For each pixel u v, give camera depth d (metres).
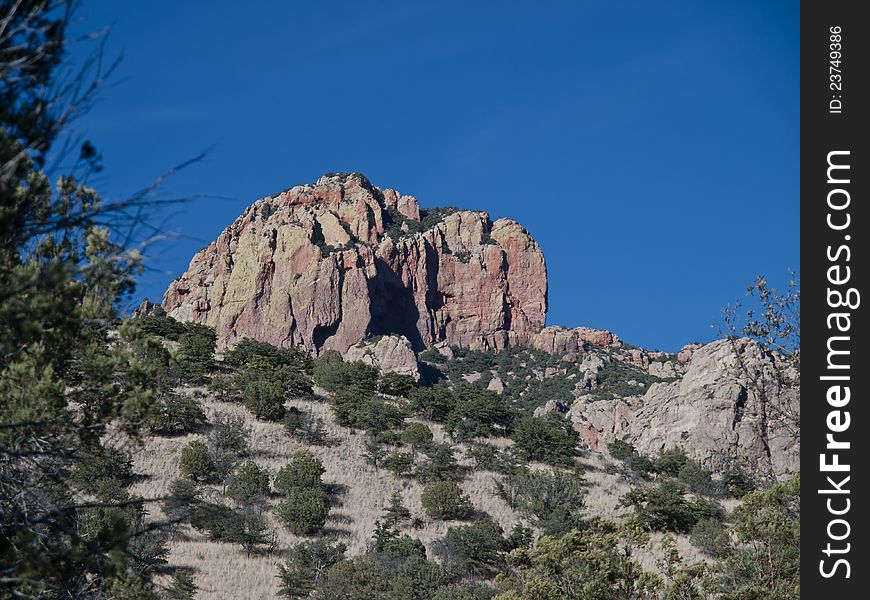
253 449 165.12
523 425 191.00
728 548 66.12
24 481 27.38
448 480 161.12
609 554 72.31
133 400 28.84
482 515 152.62
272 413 182.25
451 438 194.12
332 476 159.12
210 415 175.25
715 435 182.62
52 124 23.91
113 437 29.56
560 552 72.88
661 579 68.00
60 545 27.62
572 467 181.88
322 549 118.50
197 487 138.50
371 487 158.38
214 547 120.25
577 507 153.75
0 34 22.41
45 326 27.50
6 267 26.14
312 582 110.38
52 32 23.19
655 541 133.62
